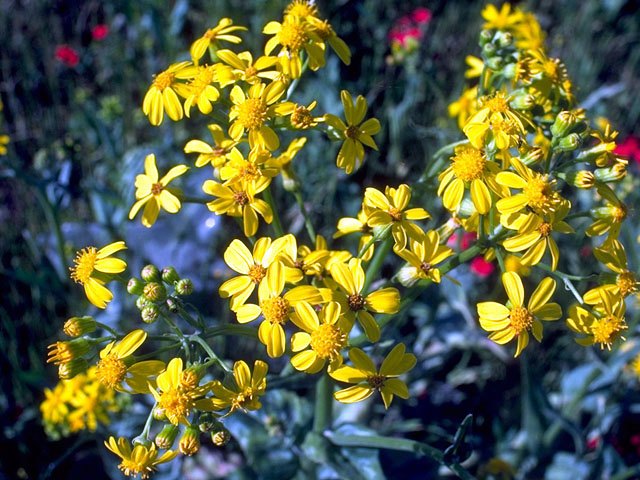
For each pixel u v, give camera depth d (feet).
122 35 1.99
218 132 0.80
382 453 1.12
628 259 1.19
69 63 1.74
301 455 0.95
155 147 1.47
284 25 0.80
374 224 0.69
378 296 0.66
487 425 1.26
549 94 0.86
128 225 1.36
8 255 1.44
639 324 1.14
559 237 1.33
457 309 1.30
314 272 0.71
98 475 1.18
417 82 1.48
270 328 0.66
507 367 1.31
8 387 1.27
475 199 0.69
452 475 1.13
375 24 1.88
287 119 0.76
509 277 0.68
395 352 0.66
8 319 1.24
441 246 0.70
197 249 1.31
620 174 0.72
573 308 0.70
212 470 1.14
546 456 1.16
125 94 1.81
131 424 1.13
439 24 2.02
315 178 1.42
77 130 1.63
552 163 0.77
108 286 1.31
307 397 1.18
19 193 1.54
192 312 1.25
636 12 2.22
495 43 0.89
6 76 1.79
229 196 0.74
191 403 0.65
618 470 1.10
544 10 2.20
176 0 1.95
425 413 1.23
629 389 1.17
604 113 1.82
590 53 2.05
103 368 0.66
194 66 0.81
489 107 0.79
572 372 1.23
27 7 1.99
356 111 0.76
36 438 1.22
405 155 1.61
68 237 1.40
